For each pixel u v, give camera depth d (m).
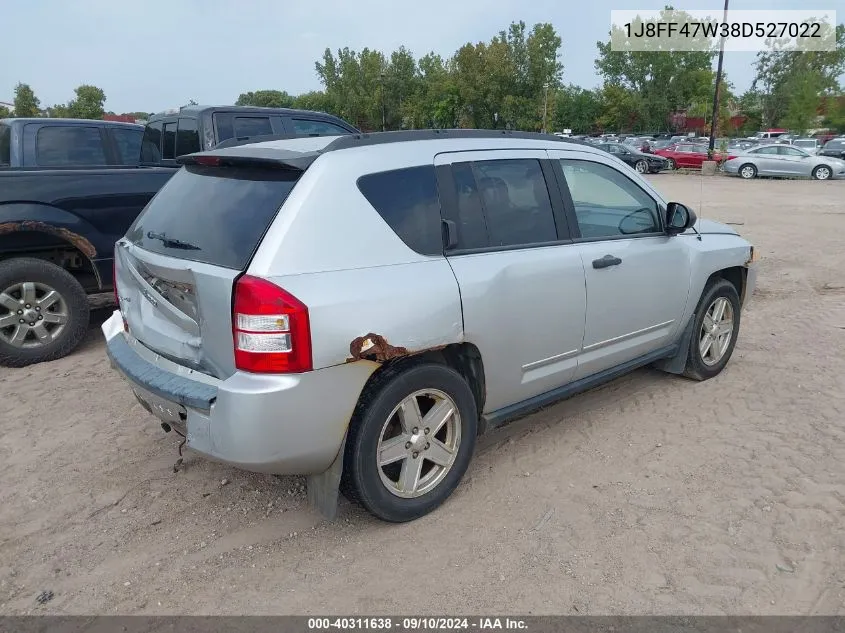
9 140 7.43
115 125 8.21
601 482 3.79
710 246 5.02
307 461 2.98
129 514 3.54
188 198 3.44
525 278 3.65
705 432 4.39
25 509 3.59
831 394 5.00
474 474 3.90
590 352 4.19
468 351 3.52
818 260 10.34
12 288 5.48
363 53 65.69
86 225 5.73
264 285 2.79
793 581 2.97
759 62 76.69
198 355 3.06
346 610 2.83
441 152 3.52
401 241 3.22
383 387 3.14
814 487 3.70
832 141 38.78
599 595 2.89
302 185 3.02
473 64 53.97
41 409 4.79
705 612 2.79
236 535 3.35
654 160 31.59
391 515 3.32
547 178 3.98
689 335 5.05
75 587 2.99
